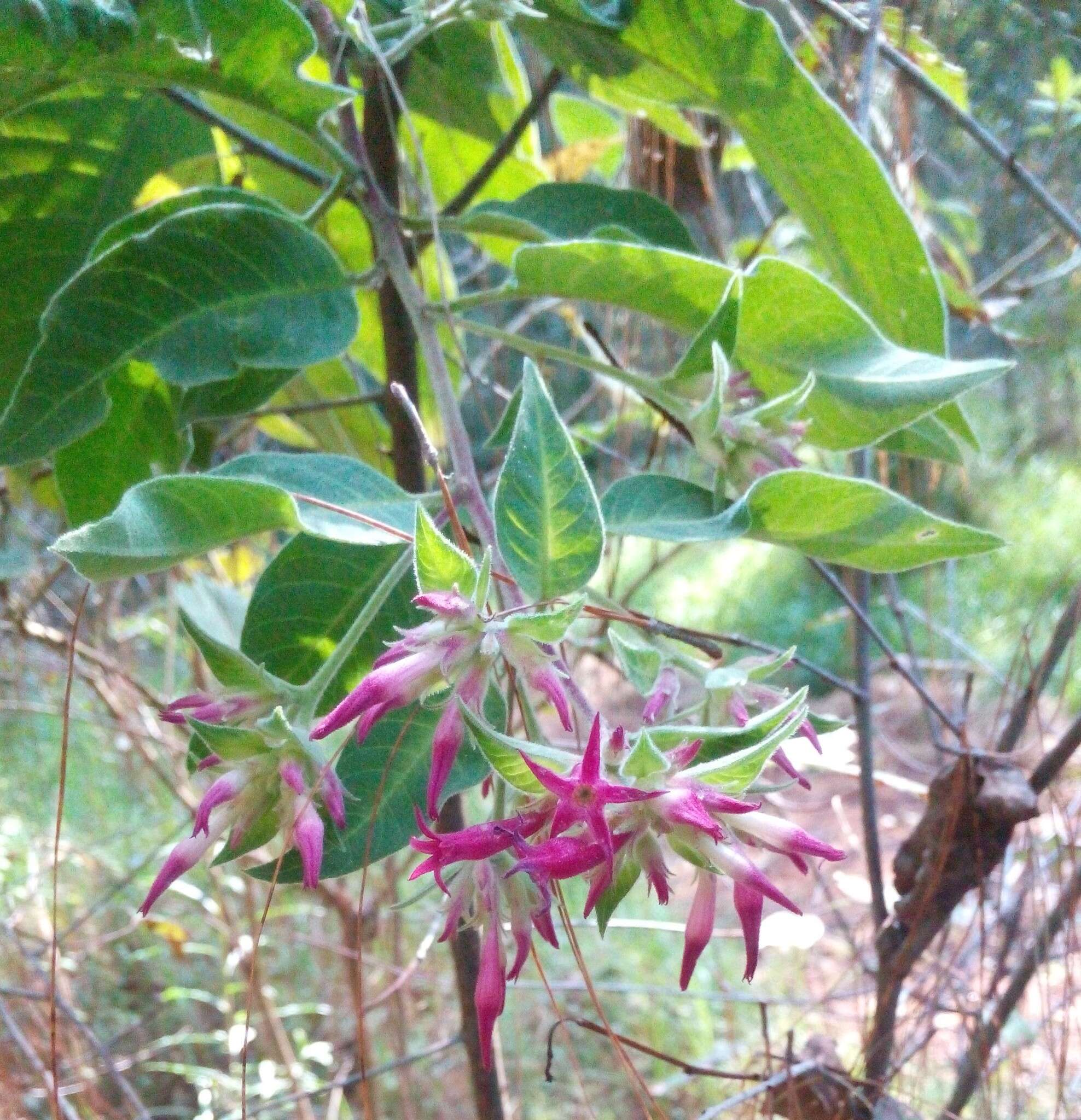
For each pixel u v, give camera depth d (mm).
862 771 472
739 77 364
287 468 304
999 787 415
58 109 381
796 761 423
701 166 525
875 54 402
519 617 250
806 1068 431
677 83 386
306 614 343
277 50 328
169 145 401
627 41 378
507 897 271
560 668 272
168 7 310
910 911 439
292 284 351
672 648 314
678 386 342
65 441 333
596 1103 1000
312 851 256
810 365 349
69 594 802
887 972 452
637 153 541
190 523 276
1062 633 436
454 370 520
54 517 654
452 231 392
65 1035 740
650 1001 1075
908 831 1126
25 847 1040
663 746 248
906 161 510
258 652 341
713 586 2162
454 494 309
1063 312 846
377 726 310
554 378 755
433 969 948
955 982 562
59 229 392
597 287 357
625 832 240
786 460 324
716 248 537
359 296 488
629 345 580
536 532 266
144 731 807
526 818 245
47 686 812
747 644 320
